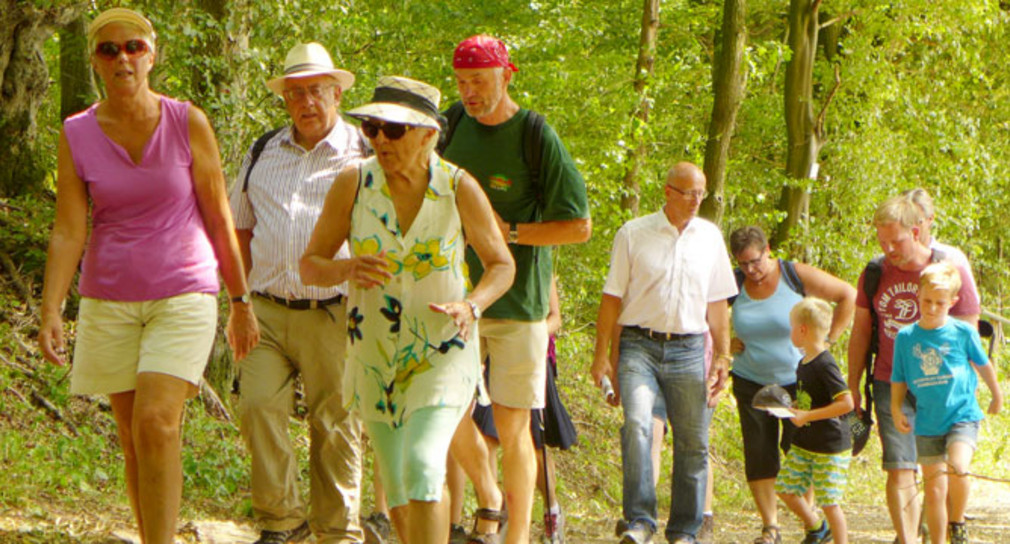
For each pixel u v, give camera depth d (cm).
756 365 1062
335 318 777
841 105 2556
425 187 615
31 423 1003
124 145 631
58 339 627
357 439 795
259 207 784
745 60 2002
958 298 941
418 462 595
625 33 2259
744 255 1055
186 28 1105
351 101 1307
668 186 963
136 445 627
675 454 970
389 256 612
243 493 1012
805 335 1000
